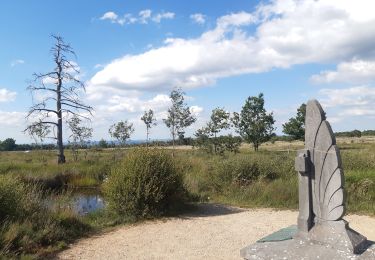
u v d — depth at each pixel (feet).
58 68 108.27
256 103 116.16
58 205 32.96
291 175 47.93
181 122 104.53
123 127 138.00
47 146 141.08
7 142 244.22
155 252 24.89
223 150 93.35
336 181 18.69
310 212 19.40
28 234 26.07
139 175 35.09
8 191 28.43
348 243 17.89
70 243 27.20
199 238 27.76
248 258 19.80
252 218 33.65
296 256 18.45
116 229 31.24
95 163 88.48
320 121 19.25
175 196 36.83
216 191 45.24
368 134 415.64
